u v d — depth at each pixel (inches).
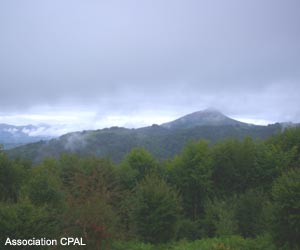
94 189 554.3
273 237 592.1
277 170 1095.6
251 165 1178.0
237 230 844.0
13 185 863.1
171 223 748.6
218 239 643.5
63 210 503.5
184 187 1181.7
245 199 908.6
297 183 560.7
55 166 1106.7
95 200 476.4
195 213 1147.3
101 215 463.2
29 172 997.2
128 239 687.1
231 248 583.5
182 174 1176.8
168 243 722.2
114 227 496.1
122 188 1039.6
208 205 1006.4
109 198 545.3
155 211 725.9
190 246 618.2
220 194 1173.7
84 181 558.3
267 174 1115.3
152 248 666.8
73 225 455.5
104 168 1023.6
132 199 755.4
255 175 1168.2
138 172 1121.4
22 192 623.8
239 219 882.8
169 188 784.9
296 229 552.1
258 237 669.3
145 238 725.3
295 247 573.0
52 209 517.3
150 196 739.4
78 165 1037.8
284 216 566.3
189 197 1189.7
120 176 1085.1
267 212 621.6
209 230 931.3
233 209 903.7
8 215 435.8
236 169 1193.4
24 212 448.8
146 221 730.8
